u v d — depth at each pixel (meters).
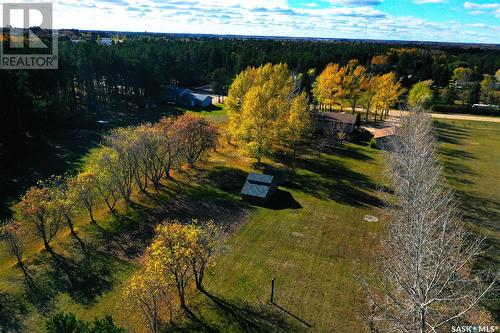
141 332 24.38
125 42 138.00
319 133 74.81
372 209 43.12
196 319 25.59
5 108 57.75
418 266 18.05
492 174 56.41
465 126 88.38
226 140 66.19
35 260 31.97
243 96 64.38
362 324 25.52
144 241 35.00
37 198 32.84
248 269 31.17
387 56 151.50
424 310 16.97
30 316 25.73
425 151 38.84
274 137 56.50
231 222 38.97
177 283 25.52
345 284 29.62
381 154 64.38
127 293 24.28
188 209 41.34
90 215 38.94
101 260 31.94
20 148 58.47
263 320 25.66
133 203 42.22
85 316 25.62
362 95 100.56
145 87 96.69
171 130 48.34
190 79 131.25
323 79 90.94
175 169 52.06
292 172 54.41
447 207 35.78
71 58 82.44
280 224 38.94
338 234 37.31
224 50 141.12
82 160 56.53
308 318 26.00
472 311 23.39
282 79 73.38
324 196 46.50
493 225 40.03
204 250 26.86
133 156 42.19
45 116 66.06
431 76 138.25
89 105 88.44
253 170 54.12
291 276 30.45
